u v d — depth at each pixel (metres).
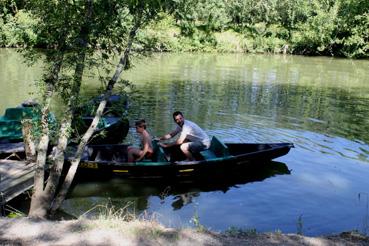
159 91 17.77
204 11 38.22
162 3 6.85
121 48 6.93
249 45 37.69
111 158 9.34
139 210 7.38
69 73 7.79
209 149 9.56
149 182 8.66
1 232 4.96
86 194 7.99
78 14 6.51
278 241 5.01
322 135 12.11
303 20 40.00
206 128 12.48
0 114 13.54
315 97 17.62
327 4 37.78
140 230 5.12
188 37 36.78
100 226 5.20
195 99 16.39
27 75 20.48
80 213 7.13
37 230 5.05
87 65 7.56
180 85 19.38
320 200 7.87
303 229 6.74
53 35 6.59
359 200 7.88
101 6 6.48
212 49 37.03
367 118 14.23
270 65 28.48
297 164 9.73
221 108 15.06
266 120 13.61
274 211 7.40
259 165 9.43
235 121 13.38
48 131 6.67
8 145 9.09
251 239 5.05
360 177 9.01
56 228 5.12
